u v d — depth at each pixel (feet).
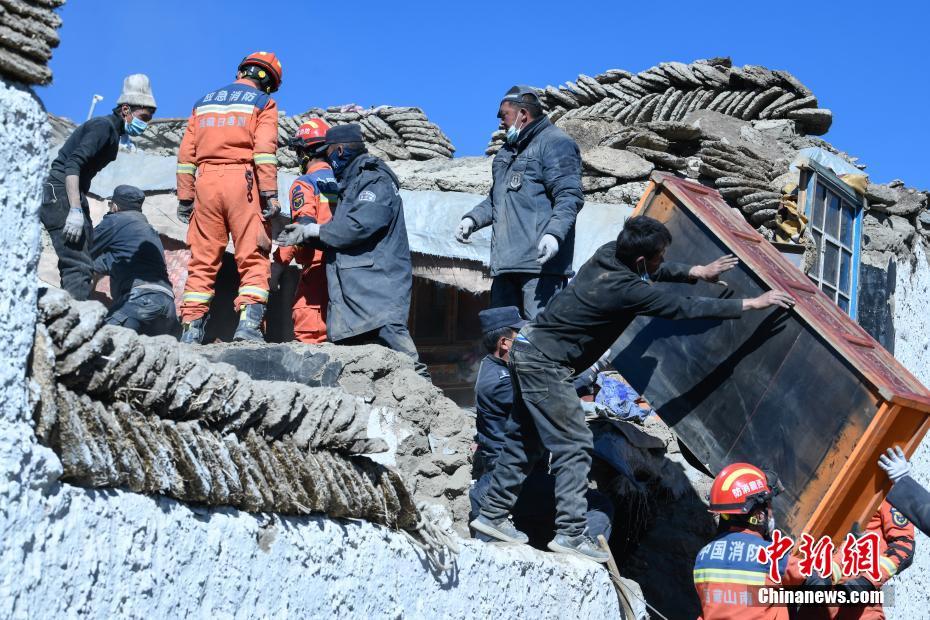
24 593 8.46
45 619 8.68
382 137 36.35
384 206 23.08
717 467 18.16
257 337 22.49
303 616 11.89
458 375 31.55
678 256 19.42
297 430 12.78
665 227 17.85
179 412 11.05
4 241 8.92
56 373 9.62
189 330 22.71
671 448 24.00
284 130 37.06
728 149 30.94
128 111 23.09
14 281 9.02
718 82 34.58
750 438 17.89
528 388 17.72
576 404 17.76
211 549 10.69
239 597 10.98
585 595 17.63
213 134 22.79
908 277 34.24
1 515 8.30
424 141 35.91
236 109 22.80
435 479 19.89
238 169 22.70
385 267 23.12
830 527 17.47
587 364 18.17
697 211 19.24
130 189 24.79
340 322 22.97
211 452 11.02
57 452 9.27
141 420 10.46
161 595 9.96
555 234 21.66
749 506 16.78
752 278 18.29
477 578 15.21
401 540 13.85
